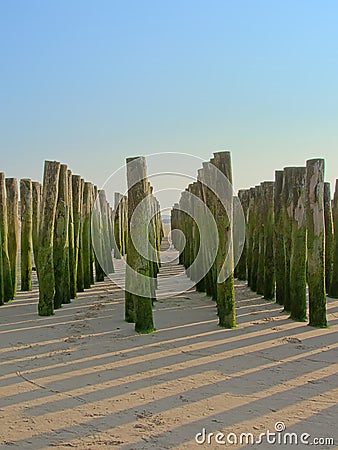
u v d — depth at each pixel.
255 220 9.72
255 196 9.82
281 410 3.65
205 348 5.33
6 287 8.38
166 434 3.27
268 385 4.17
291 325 6.41
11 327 6.43
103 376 4.43
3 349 5.36
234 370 4.57
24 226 9.63
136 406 3.74
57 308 7.79
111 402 3.82
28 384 4.24
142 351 5.23
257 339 5.70
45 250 7.12
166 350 5.26
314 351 5.18
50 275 7.18
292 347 5.34
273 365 4.71
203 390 4.06
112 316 7.16
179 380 4.31
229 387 4.12
